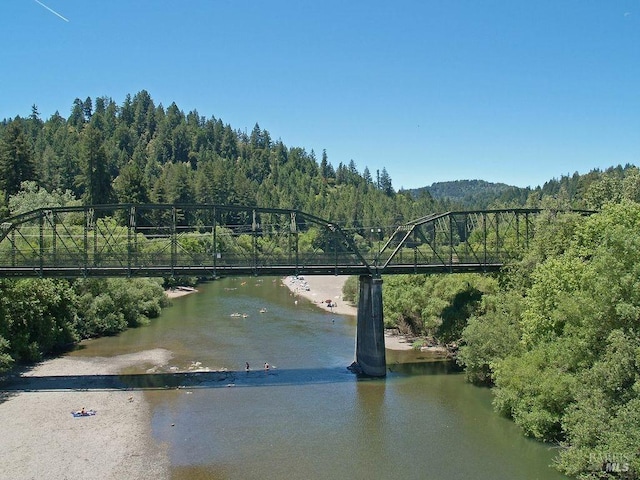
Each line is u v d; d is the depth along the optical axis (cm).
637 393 3142
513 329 5022
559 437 3856
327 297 11275
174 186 16362
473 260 7250
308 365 5922
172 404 4659
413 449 3784
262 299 10825
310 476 3403
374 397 4872
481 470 3466
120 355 6256
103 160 13325
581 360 3803
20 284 5975
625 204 4966
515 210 6562
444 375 5541
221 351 6481
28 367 5719
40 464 3494
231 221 18525
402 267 5978
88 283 7619
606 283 3556
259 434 4038
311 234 14162
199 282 13762
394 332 7606
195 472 3438
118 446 3794
